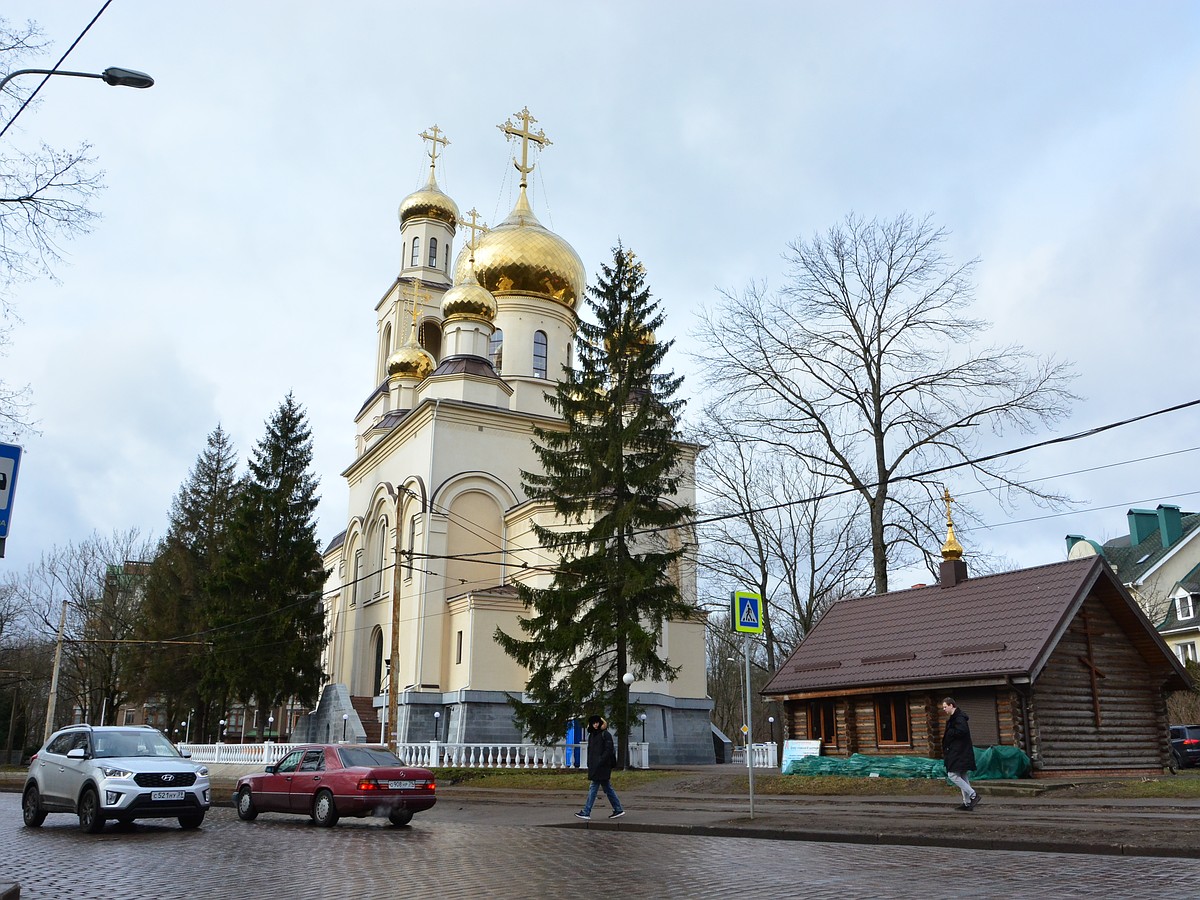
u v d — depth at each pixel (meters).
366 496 48.94
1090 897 8.30
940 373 30.36
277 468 49.62
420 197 60.75
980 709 21.39
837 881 9.60
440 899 9.11
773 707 63.72
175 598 52.12
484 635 37.97
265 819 19.12
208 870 11.50
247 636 44.88
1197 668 36.88
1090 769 21.58
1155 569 51.00
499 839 14.45
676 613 30.95
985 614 22.89
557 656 28.02
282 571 46.56
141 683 51.53
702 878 10.09
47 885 10.42
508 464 43.34
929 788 19.77
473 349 45.72
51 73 12.27
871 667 23.75
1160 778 20.44
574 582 28.42
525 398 47.53
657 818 16.41
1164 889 8.61
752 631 16.25
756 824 14.68
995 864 10.44
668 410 29.73
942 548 28.80
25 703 70.56
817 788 21.31
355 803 16.94
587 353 30.19
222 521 54.31
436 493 41.28
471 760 31.69
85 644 60.16
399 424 44.66
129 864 12.11
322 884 10.23
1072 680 22.05
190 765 16.95
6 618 65.75
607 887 9.63
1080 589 21.47
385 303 60.59
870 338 31.58
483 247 49.50
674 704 38.75
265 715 46.00
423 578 40.12
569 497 30.59
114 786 16.05
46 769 17.55
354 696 44.72
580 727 31.45
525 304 49.12
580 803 21.72
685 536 36.44
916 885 9.20
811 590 38.59
